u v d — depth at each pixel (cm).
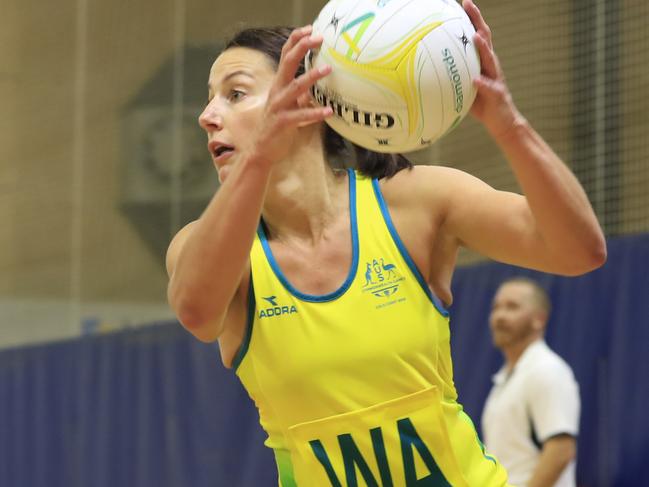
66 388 2169
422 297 591
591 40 1728
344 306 581
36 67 2611
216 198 553
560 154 1745
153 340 1975
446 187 607
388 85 518
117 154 2391
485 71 538
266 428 630
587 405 1380
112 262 2380
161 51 2316
